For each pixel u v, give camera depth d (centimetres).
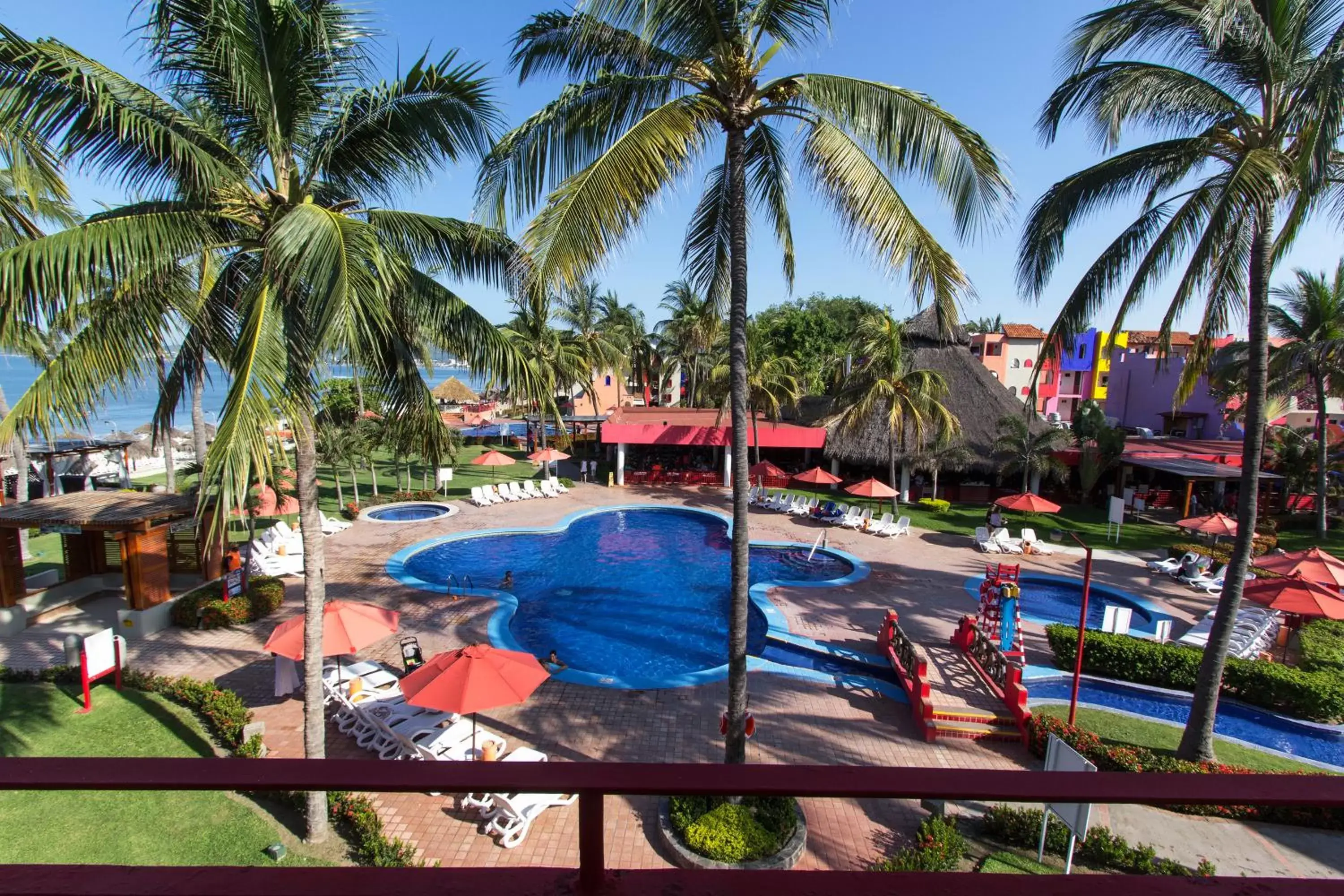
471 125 860
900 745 1105
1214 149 981
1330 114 838
